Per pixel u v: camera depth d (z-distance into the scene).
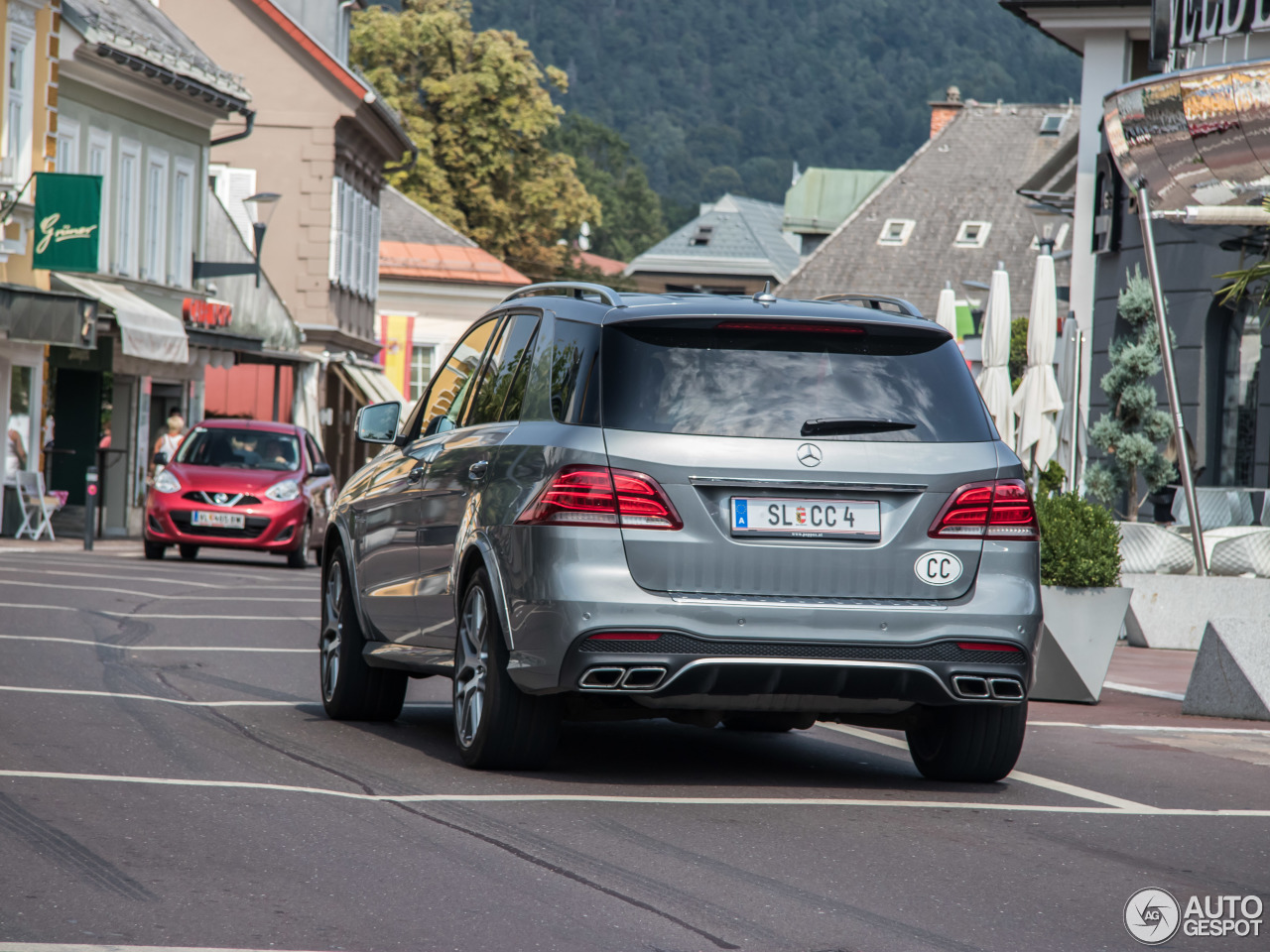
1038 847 17.45
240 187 125.31
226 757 21.30
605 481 19.20
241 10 124.81
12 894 14.03
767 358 19.86
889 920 14.26
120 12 95.62
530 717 20.33
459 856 16.09
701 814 18.58
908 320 20.31
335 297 128.50
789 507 19.38
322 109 125.19
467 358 23.83
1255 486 66.25
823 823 18.33
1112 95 51.84
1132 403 50.28
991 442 20.09
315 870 15.34
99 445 86.19
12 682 27.41
